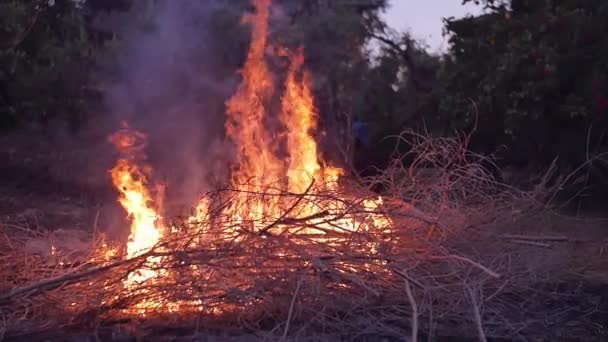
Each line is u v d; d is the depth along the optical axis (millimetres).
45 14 14789
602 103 11039
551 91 11688
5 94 14289
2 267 5859
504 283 5453
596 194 11367
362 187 6270
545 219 6699
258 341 4754
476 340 5000
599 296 6020
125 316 5172
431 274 5410
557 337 5191
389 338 4922
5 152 14555
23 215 9898
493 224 5949
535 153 12250
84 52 15078
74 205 11391
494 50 13133
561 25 12008
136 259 5082
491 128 12781
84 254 6703
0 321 5156
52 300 5238
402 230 5555
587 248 7473
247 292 4879
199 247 5324
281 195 5816
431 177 6113
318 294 4988
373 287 5242
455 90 13789
